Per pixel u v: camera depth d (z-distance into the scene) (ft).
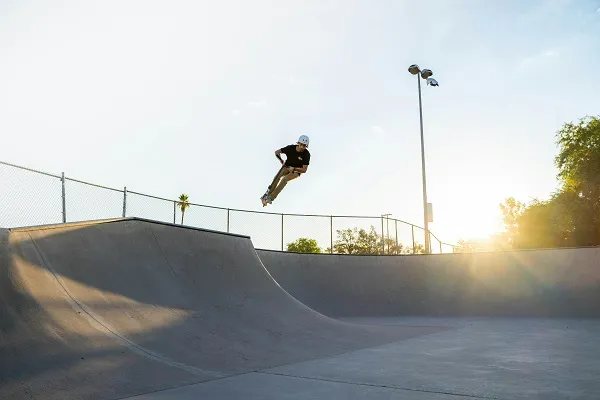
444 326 43.27
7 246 20.30
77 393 15.17
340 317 62.54
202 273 31.42
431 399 15.24
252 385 17.53
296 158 31.60
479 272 63.41
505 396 15.55
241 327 27.35
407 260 68.18
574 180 116.06
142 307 23.73
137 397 15.57
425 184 72.95
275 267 64.08
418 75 75.05
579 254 57.62
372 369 20.85
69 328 18.67
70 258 23.12
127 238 27.96
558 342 30.30
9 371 15.12
